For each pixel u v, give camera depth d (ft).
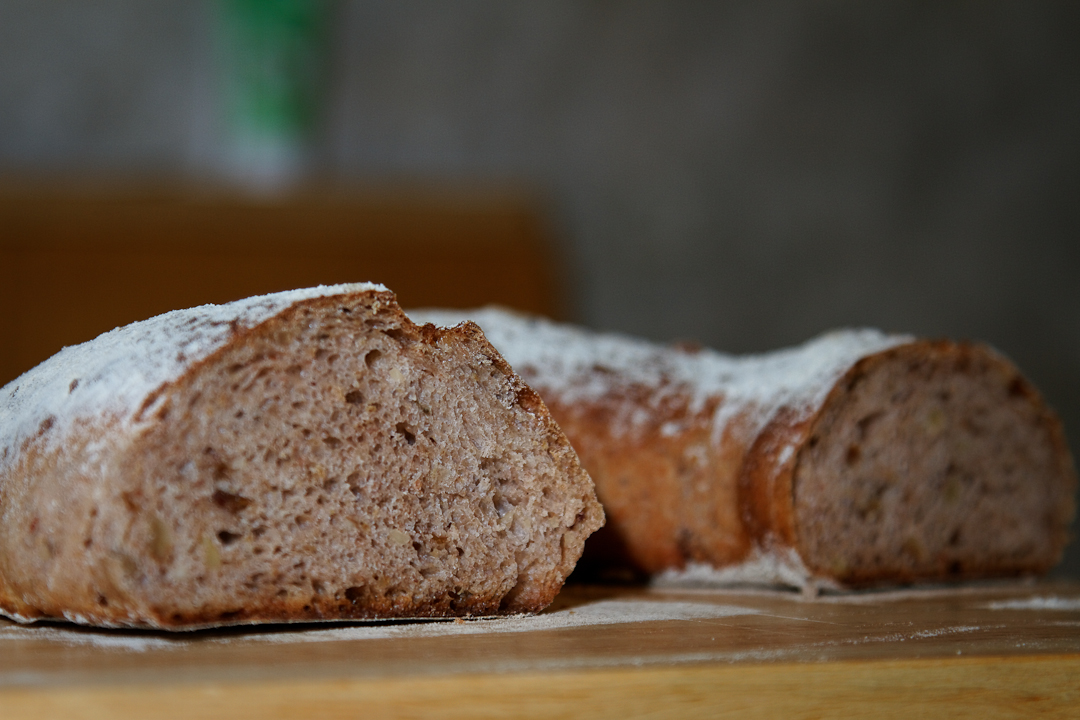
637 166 3.87
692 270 3.88
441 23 3.79
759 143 3.93
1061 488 2.03
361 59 3.75
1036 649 1.47
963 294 4.00
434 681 1.33
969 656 1.45
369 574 1.53
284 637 1.47
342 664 1.35
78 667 1.33
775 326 3.91
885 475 1.90
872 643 1.48
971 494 1.97
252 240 3.34
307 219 3.24
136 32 3.65
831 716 1.41
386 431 1.55
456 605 1.58
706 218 3.90
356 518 1.53
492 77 3.82
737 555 1.83
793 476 1.80
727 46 3.93
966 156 4.02
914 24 4.02
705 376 1.97
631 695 1.36
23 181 3.14
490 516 1.59
